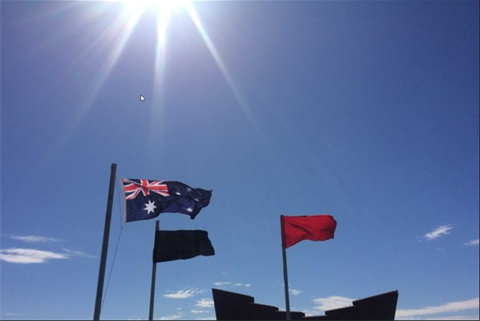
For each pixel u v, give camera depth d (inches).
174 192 930.1
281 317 867.4
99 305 650.8
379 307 860.6
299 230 983.6
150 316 841.5
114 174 756.0
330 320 870.4
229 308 888.3
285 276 922.7
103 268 681.0
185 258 908.6
